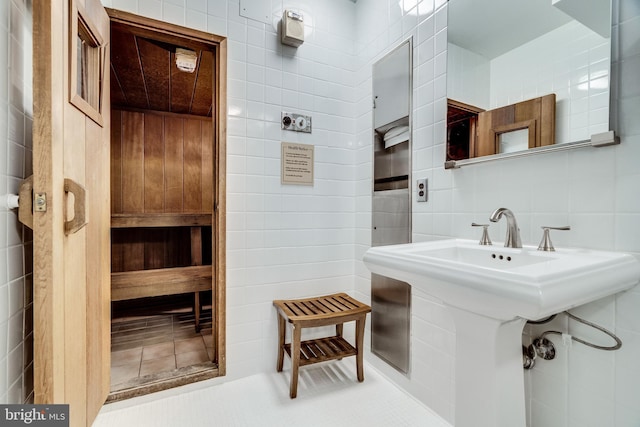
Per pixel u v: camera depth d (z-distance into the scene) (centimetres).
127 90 251
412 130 159
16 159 92
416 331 153
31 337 102
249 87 174
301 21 181
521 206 112
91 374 124
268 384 167
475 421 93
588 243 95
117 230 284
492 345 88
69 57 98
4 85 85
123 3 145
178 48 182
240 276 173
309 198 194
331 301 184
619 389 88
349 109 208
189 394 158
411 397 156
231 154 169
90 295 122
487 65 122
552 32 102
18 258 94
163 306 296
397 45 170
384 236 180
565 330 100
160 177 299
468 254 116
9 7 87
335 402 152
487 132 122
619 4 87
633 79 85
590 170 94
